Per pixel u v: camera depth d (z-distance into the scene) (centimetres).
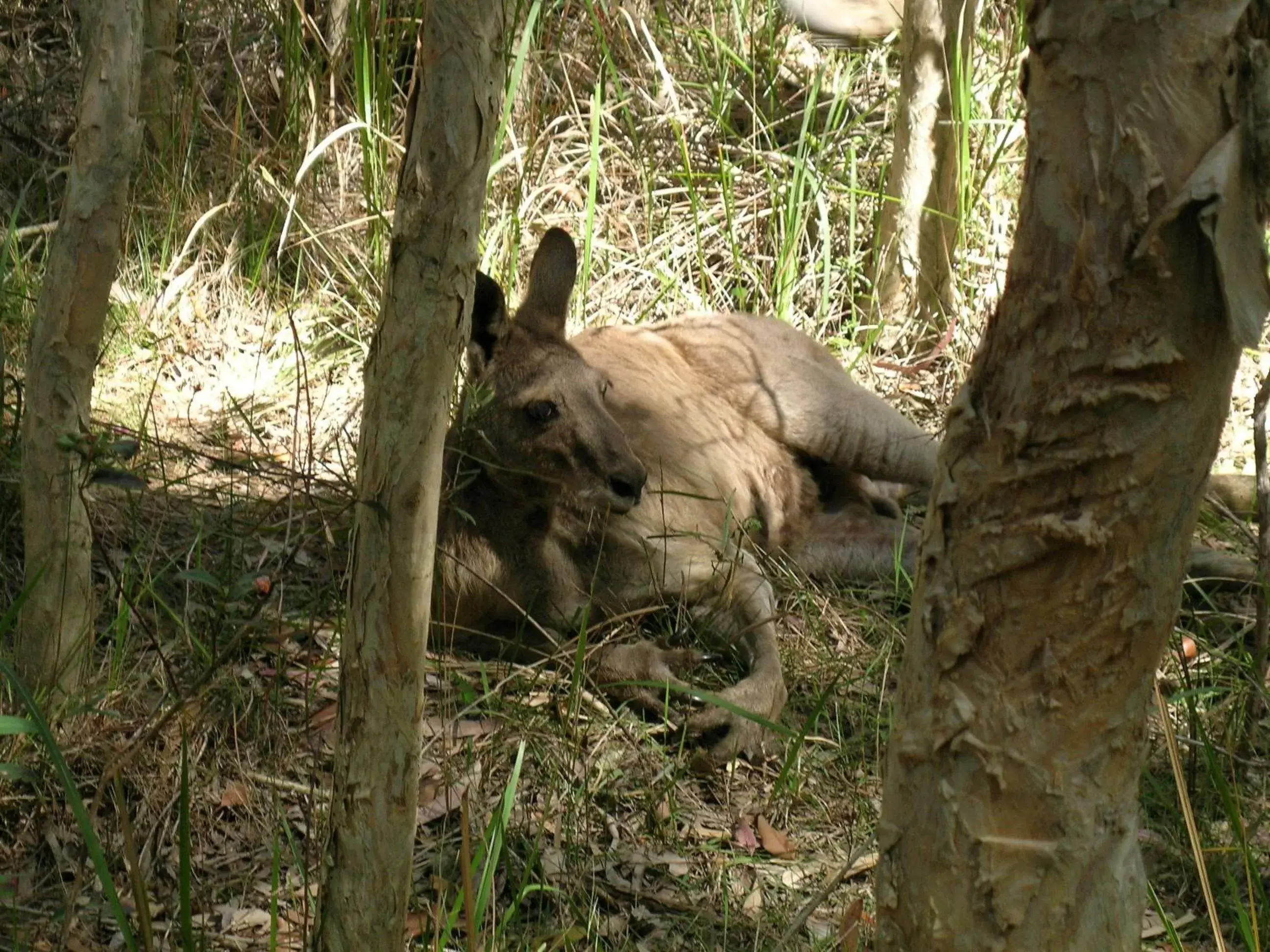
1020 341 336
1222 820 660
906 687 371
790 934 550
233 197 1095
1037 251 330
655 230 1138
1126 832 366
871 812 665
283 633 723
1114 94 312
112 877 568
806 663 786
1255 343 321
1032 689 349
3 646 680
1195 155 310
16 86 1174
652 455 826
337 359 1007
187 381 978
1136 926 375
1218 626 826
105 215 580
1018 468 339
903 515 970
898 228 1093
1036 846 358
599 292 1073
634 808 665
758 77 1248
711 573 789
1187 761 676
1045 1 317
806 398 925
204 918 539
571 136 1150
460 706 715
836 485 970
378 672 428
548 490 766
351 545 443
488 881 520
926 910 370
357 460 450
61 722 628
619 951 574
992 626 349
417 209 397
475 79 390
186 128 1098
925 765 365
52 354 593
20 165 1097
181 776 548
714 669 779
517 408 760
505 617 783
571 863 612
